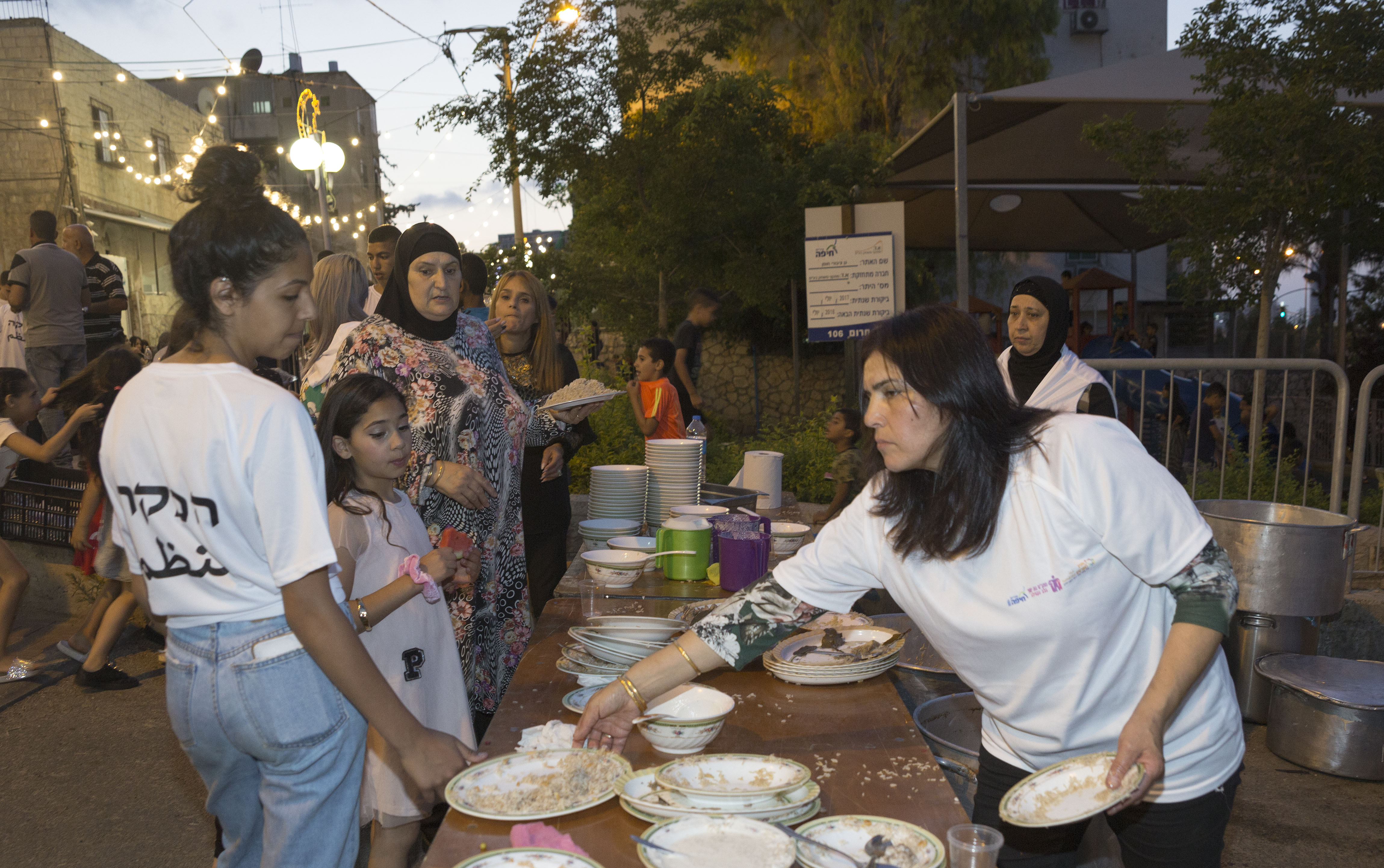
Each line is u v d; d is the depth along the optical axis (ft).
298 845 5.16
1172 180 28.40
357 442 7.50
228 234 4.78
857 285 22.65
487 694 9.34
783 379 51.31
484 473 9.16
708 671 5.94
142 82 69.10
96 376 15.39
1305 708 12.10
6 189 58.44
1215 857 5.57
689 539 9.80
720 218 39.01
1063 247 42.73
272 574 4.82
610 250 41.50
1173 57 21.99
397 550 7.70
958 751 7.52
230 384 4.77
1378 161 21.50
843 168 39.78
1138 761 4.47
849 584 5.90
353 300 12.99
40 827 10.66
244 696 4.90
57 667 15.69
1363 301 47.11
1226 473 20.70
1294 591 13.00
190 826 10.70
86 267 23.34
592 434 13.07
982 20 50.37
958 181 18.48
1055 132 25.90
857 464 17.80
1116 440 5.00
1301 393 40.09
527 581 12.78
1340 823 10.78
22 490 18.37
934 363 4.98
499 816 4.76
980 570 5.24
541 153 37.06
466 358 9.21
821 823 4.70
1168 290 61.16
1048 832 6.08
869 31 51.65
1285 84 22.54
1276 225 24.32
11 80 57.67
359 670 4.89
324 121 108.17
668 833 4.54
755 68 52.70
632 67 37.14
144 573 5.06
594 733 5.87
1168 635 5.24
